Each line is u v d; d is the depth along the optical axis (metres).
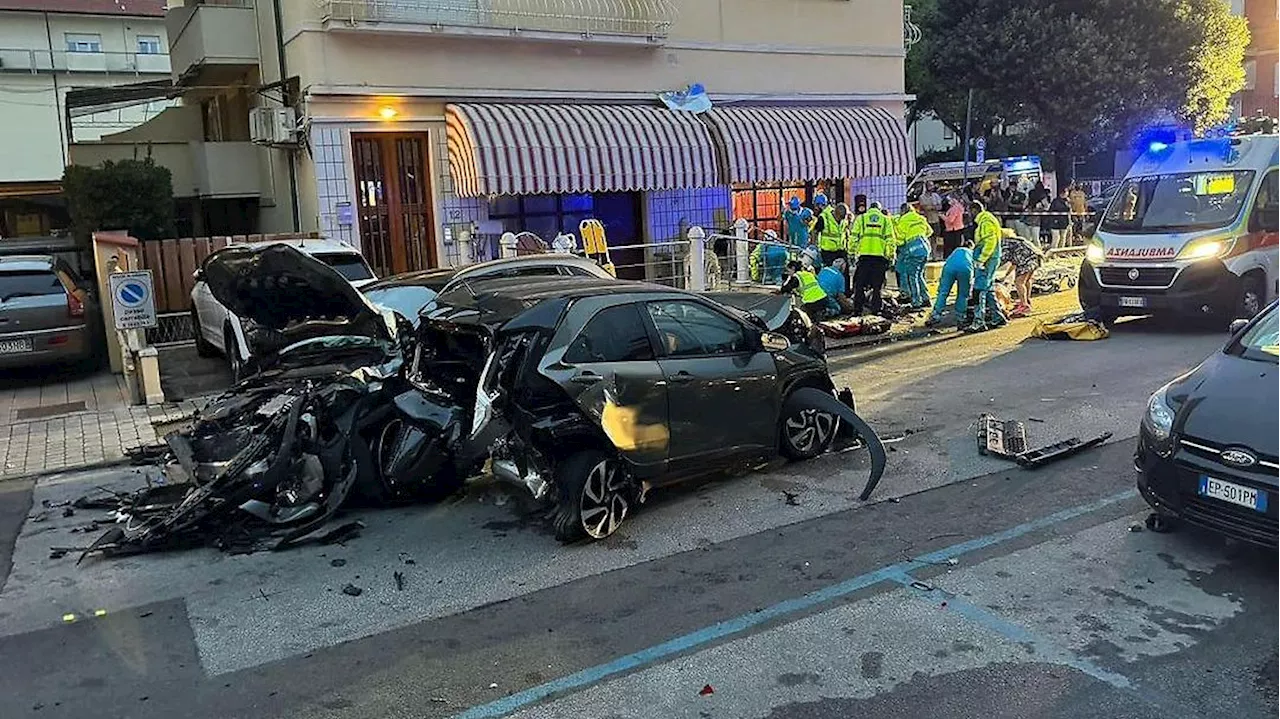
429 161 15.05
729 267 16.78
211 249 14.29
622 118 16.05
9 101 38.50
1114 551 5.56
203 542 6.39
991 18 33.00
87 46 40.59
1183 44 31.09
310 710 4.20
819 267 15.59
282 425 6.66
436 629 4.98
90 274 15.29
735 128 17.09
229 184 16.41
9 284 11.91
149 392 10.91
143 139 20.22
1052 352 11.91
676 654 4.57
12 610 5.44
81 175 14.98
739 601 5.15
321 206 14.19
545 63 15.91
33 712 4.28
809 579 5.40
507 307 6.29
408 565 5.89
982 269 13.96
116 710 4.27
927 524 6.19
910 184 29.45
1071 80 31.03
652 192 17.48
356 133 14.46
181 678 4.55
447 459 6.74
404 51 14.60
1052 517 6.18
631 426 6.26
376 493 6.94
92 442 9.41
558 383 5.97
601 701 4.17
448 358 6.86
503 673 4.47
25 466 8.69
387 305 9.34
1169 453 5.33
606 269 14.05
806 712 4.01
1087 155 34.78
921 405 9.48
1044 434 8.16
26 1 38.91
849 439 8.13
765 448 7.23
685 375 6.58
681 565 5.71
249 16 15.99
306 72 14.00
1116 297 12.75
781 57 18.50
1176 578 5.15
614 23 16.36
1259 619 4.65
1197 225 12.44
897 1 19.91
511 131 14.80
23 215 27.31
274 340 8.28
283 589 5.59
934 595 5.09
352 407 6.89
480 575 5.69
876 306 14.78
